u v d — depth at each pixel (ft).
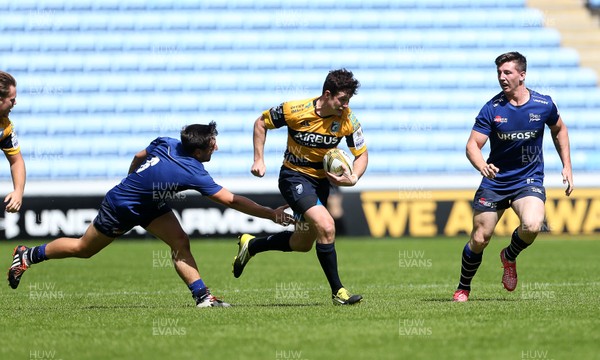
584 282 144.25
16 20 330.34
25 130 300.40
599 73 336.29
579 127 318.04
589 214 259.39
